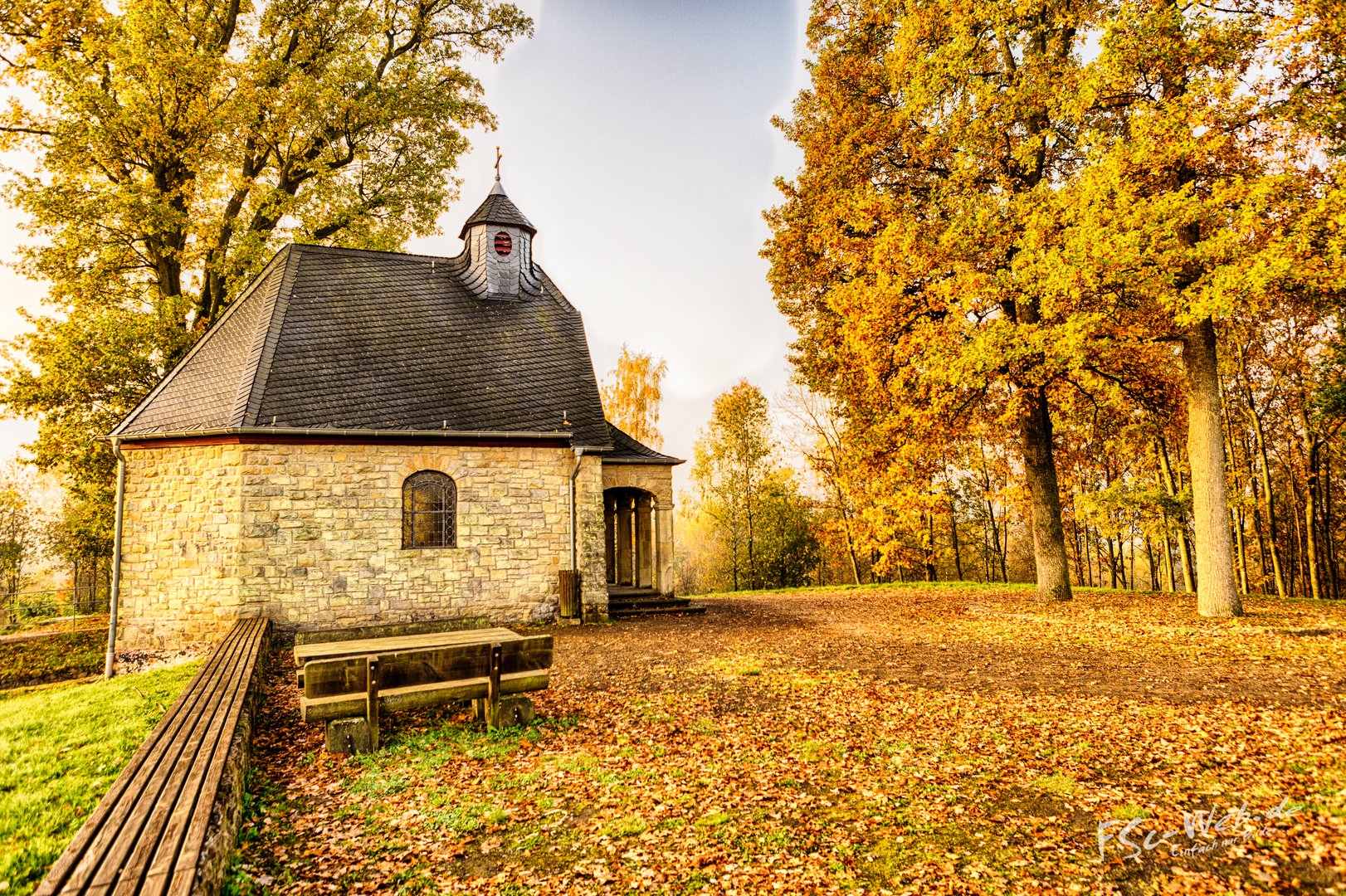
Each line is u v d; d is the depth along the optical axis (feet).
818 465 96.32
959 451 70.28
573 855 13.98
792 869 13.19
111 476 53.26
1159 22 36.04
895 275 46.83
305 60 62.23
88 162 51.34
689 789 17.38
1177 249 35.42
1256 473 77.87
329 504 41.01
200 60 51.47
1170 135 35.88
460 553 44.01
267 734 22.40
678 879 12.87
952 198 45.88
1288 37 34.06
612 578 66.13
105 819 11.38
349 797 17.12
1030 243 40.50
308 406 41.57
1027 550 111.65
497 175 60.13
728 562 118.42
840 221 50.29
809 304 62.03
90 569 85.87
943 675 29.78
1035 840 14.28
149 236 55.67
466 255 59.21
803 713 24.32
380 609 41.73
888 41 52.70
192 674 29.99
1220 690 25.38
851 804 16.31
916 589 71.61
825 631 43.11
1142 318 43.39
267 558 39.45
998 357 40.57
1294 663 28.81
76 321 53.01
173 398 42.27
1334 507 82.23
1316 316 60.54
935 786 17.29
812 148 53.67
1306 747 18.79
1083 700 24.90
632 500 64.80
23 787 16.38
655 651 36.58
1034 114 44.32
